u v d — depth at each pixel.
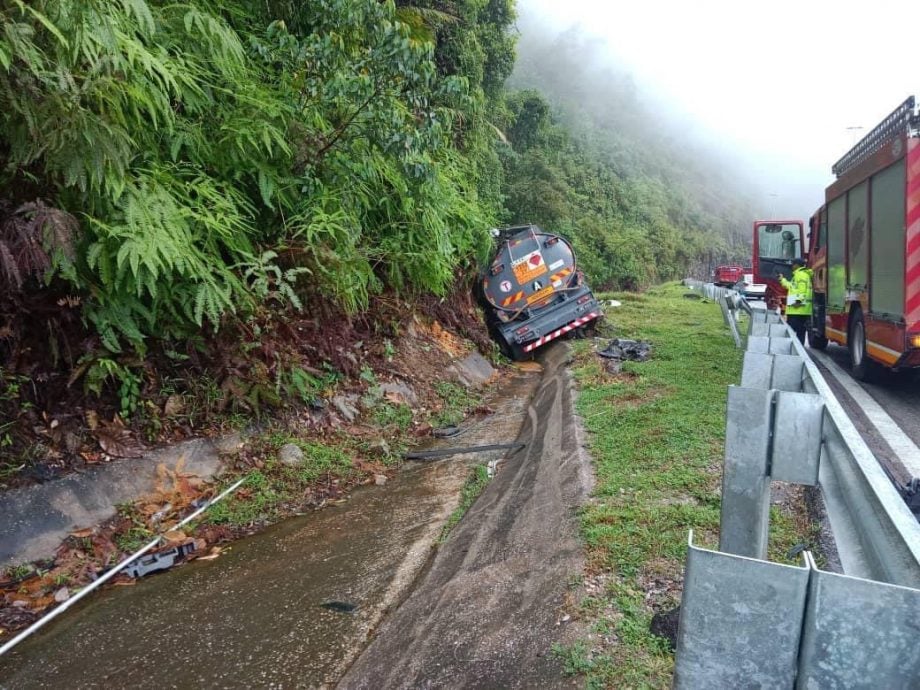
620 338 12.09
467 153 15.24
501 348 13.09
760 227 17.30
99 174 4.11
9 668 3.34
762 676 1.27
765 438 2.34
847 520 1.93
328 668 3.29
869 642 1.17
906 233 7.17
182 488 5.19
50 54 3.97
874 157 8.29
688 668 1.32
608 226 42.06
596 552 3.51
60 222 4.09
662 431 5.59
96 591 4.11
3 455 4.47
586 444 5.56
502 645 3.00
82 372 4.95
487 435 7.55
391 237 9.12
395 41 6.58
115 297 4.86
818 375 3.27
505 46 20.02
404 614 3.66
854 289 9.23
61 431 4.85
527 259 12.99
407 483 6.07
